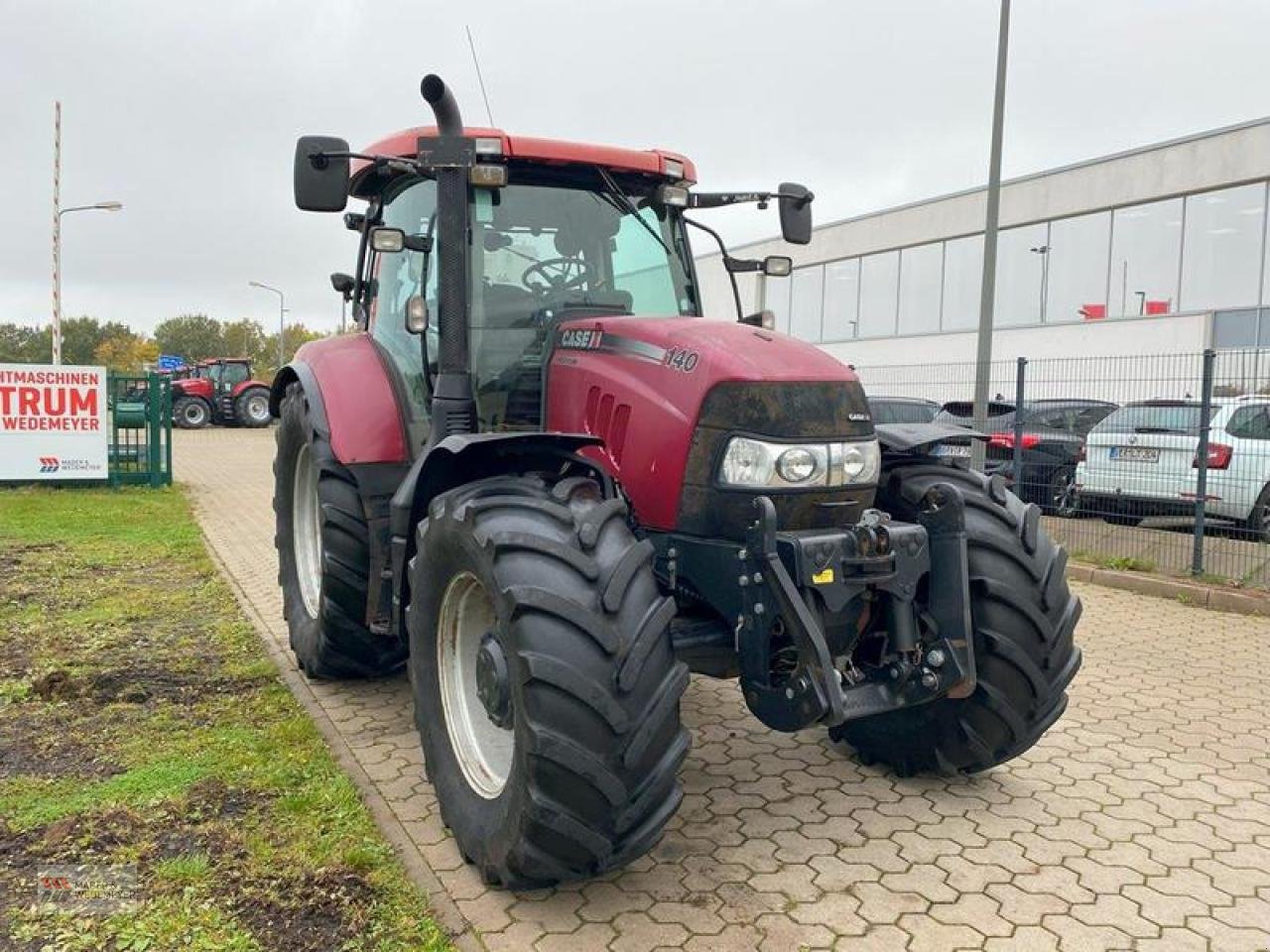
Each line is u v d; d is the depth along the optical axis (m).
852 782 3.90
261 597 6.86
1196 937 2.85
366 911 2.88
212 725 4.35
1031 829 3.51
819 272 28.36
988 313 12.12
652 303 4.22
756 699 3.02
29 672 5.02
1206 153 19.33
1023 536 3.59
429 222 4.20
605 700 2.63
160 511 10.96
